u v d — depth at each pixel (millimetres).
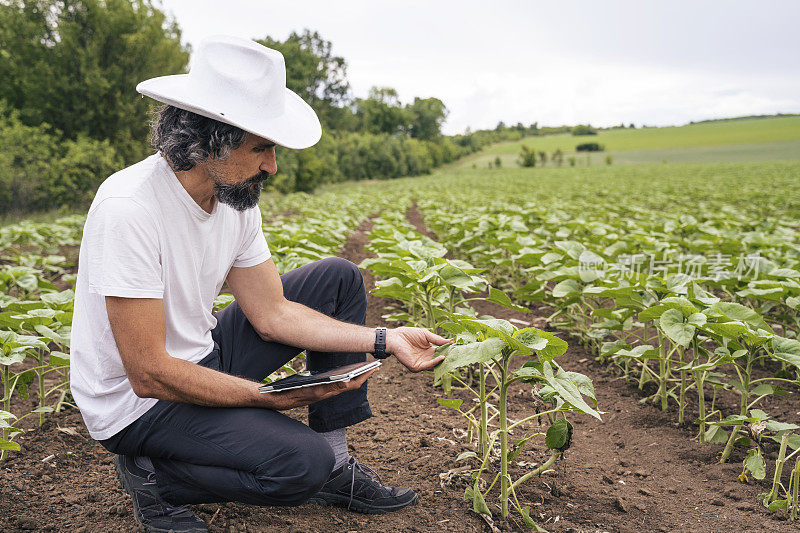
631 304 3846
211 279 2139
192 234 1992
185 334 2117
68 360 3070
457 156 125562
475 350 2064
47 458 2885
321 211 12461
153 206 1886
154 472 2127
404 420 3459
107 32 24828
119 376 2002
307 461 1969
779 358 2832
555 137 162000
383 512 2422
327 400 2359
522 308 3533
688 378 4242
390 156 75812
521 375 2213
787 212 12758
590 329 4715
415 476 2764
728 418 2957
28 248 9406
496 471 2809
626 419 3660
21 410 3525
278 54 1930
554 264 5027
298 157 44406
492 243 6305
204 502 2113
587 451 3236
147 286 1851
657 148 115562
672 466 3066
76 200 20156
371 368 2148
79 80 24828
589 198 19188
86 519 2332
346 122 86562
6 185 18266
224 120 1795
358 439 3207
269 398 2041
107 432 2021
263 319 2320
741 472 2959
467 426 3357
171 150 1855
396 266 3512
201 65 1891
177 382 1909
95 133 25266
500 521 2387
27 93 24203
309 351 2441
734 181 29297
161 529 2113
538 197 21750
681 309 3074
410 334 2316
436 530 2303
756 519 2523
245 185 1949
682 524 2490
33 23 24828
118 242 1809
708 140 117500
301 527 2252
